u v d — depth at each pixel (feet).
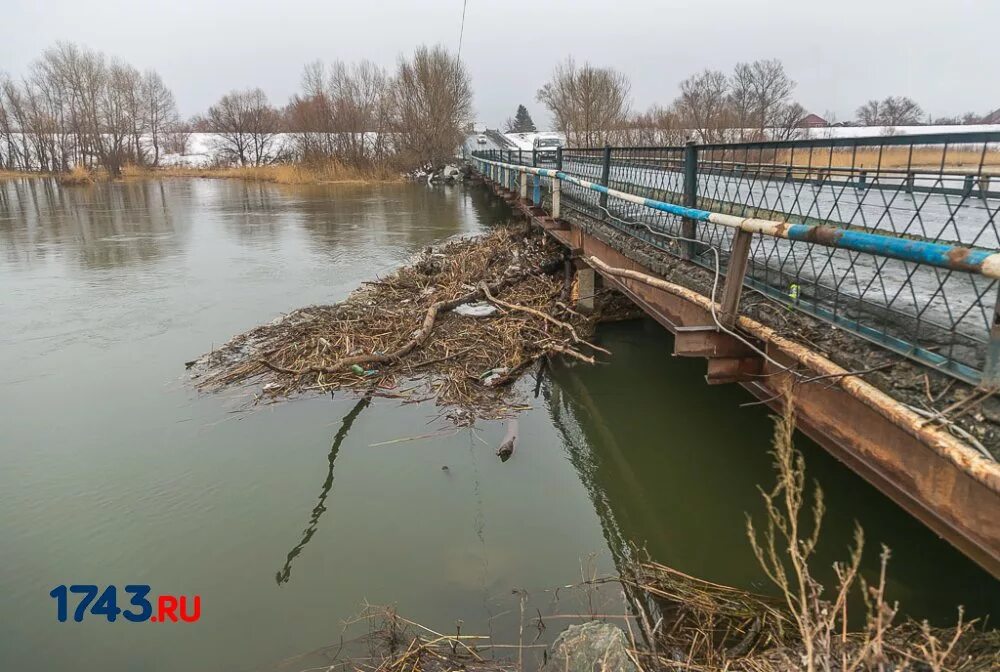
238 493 15.83
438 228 61.82
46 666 10.86
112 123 155.43
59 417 19.90
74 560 13.51
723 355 12.98
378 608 11.91
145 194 104.27
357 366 22.36
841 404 10.05
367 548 13.79
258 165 161.58
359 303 29.63
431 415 19.83
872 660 7.81
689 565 13.33
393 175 140.26
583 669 9.41
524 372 23.48
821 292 12.73
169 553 13.66
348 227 62.59
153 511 15.10
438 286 32.55
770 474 16.46
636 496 16.46
